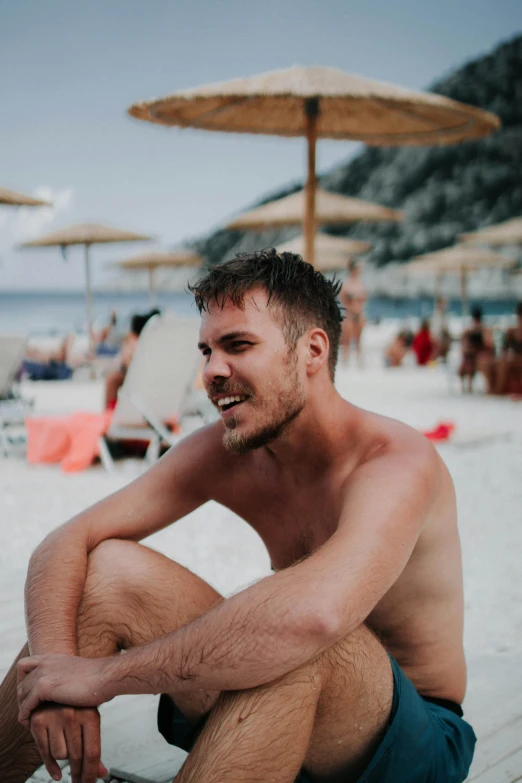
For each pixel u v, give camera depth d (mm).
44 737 1452
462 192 117250
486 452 6688
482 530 4312
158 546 3979
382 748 1446
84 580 1641
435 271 22812
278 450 1637
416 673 1693
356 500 1472
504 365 11203
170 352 5848
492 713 2242
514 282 43562
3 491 5316
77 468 5961
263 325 1498
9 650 2629
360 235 118188
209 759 1317
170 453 1855
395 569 1406
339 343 1641
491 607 3121
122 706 2350
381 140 8031
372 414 1669
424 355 17828
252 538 4125
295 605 1302
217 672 1315
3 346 7238
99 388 12555
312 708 1356
